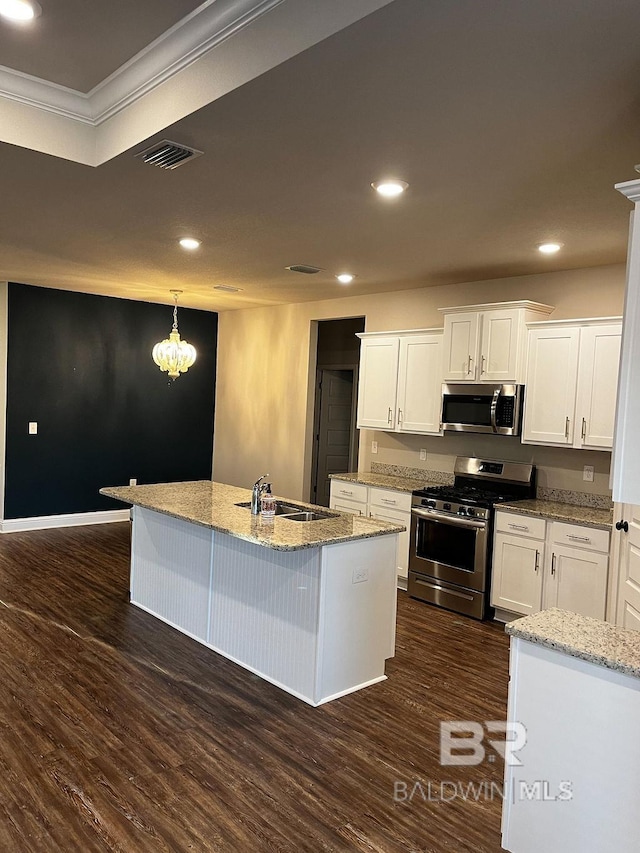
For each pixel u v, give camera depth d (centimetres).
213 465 833
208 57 224
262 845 222
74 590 494
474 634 438
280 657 346
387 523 368
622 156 259
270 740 292
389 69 197
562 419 443
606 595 397
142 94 256
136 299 734
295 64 195
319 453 817
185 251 461
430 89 209
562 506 461
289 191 315
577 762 190
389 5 165
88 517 719
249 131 247
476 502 468
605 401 420
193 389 805
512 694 205
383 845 225
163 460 781
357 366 786
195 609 407
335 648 334
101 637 404
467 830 234
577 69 194
